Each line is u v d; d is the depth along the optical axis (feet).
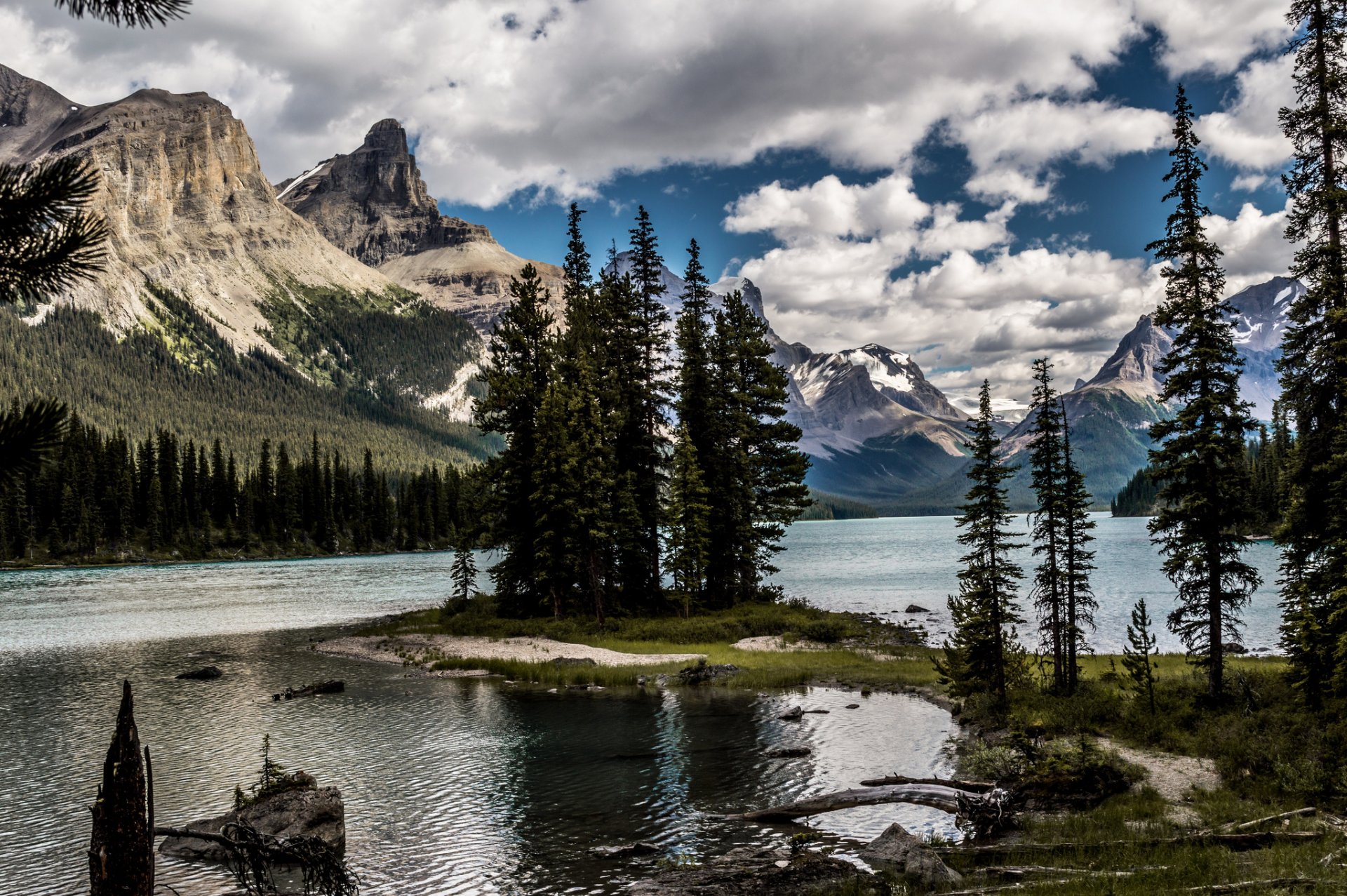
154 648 180.75
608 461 186.80
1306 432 83.97
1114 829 61.16
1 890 58.75
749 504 207.82
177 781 82.07
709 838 65.87
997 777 76.54
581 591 193.98
